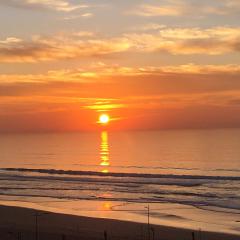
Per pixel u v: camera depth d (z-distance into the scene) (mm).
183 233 52531
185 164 146000
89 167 142125
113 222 57938
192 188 86000
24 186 91812
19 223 58031
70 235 51812
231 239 49938
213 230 53750
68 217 61062
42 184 94188
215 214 62594
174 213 63188
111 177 104875
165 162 154250
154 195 78062
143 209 66188
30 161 168250
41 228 55250
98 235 51844
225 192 80812
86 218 60281
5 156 193875
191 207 67312
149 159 166500
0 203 73000
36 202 73562
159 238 50844
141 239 50406
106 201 72938
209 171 124812
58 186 90750
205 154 179500
